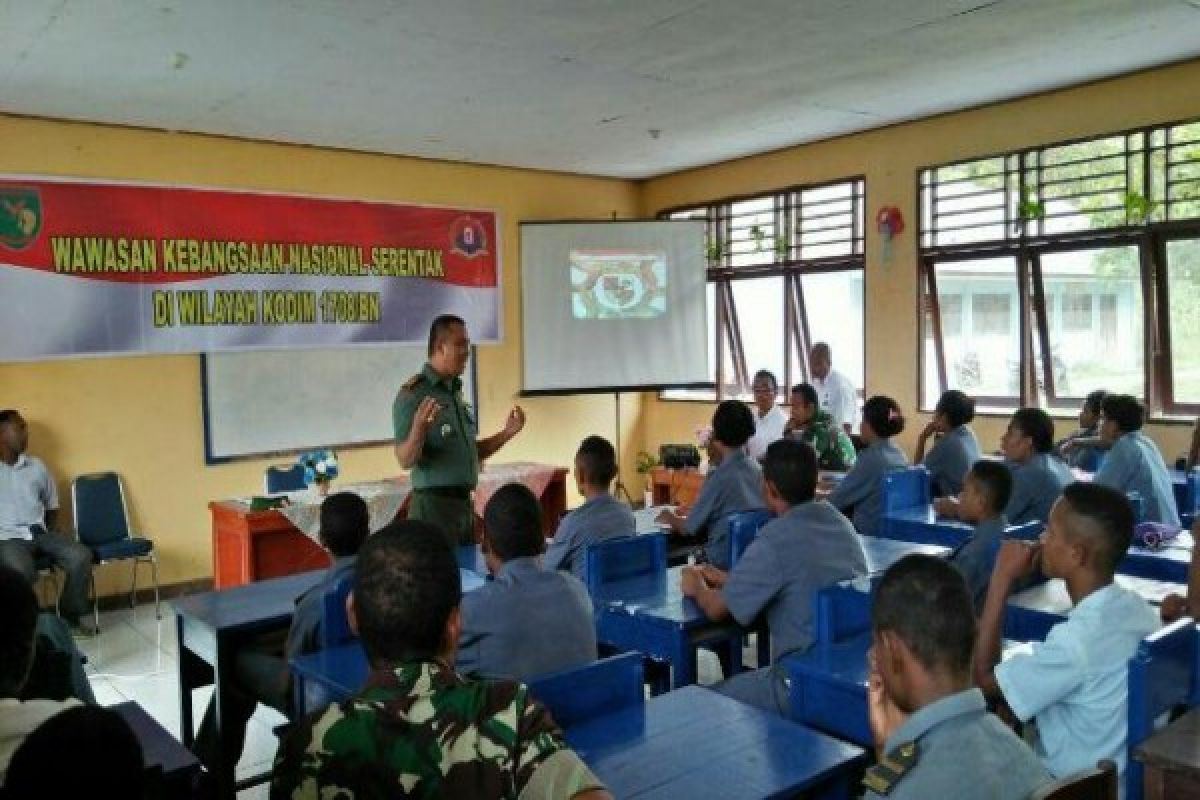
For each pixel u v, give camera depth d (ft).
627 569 10.71
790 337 24.57
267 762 11.40
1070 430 19.17
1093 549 6.30
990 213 20.03
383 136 20.71
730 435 13.00
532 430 25.79
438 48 14.58
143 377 19.39
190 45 14.07
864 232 22.13
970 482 9.71
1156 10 13.96
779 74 16.72
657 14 13.41
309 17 13.01
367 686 4.27
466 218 24.17
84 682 7.27
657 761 5.85
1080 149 18.52
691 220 25.41
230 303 20.40
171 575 19.79
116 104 17.34
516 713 4.22
